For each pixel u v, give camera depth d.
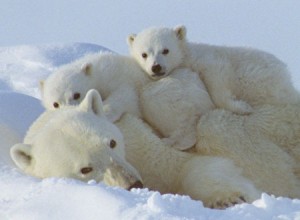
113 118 10.75
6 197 8.55
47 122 10.09
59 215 7.41
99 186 7.88
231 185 9.82
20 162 9.76
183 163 10.58
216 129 10.87
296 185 10.87
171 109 11.05
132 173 9.16
